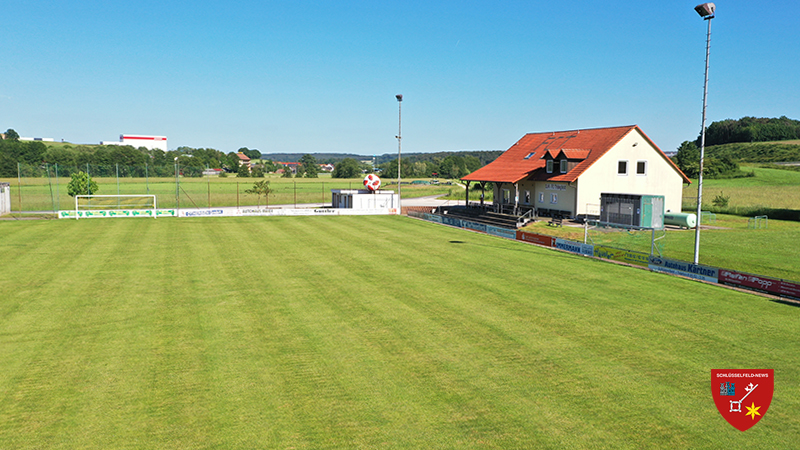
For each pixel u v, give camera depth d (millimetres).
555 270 25953
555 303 19688
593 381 12695
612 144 43750
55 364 13656
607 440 10008
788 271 24984
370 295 20797
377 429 10398
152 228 41969
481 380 12734
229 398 11750
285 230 41344
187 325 16922
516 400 11680
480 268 26375
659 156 45594
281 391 12109
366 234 39312
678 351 14688
